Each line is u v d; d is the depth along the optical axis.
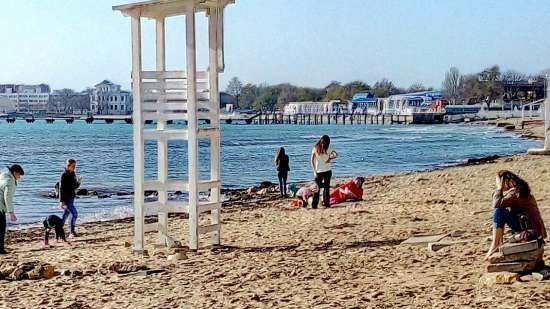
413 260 11.37
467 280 9.62
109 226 20.20
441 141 84.19
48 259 13.55
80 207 26.66
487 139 88.50
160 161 13.73
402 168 45.66
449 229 14.84
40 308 9.45
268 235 15.42
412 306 8.54
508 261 9.29
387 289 9.49
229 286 10.29
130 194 31.52
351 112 193.25
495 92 199.50
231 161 54.22
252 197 27.41
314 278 10.55
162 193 13.84
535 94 179.25
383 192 25.00
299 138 98.75
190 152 13.34
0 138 102.75
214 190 14.18
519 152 61.28
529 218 9.43
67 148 76.75
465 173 31.78
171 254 13.25
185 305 9.28
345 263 11.58
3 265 12.10
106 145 83.62
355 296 9.23
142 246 13.77
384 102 192.50
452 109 177.12
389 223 16.44
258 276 10.84
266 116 194.88
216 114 13.87
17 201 29.02
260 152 65.75
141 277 11.18
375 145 76.00
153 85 13.51
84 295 10.10
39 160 58.09
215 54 13.66
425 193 23.73
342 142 83.06
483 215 17.06
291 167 47.41
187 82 13.16
